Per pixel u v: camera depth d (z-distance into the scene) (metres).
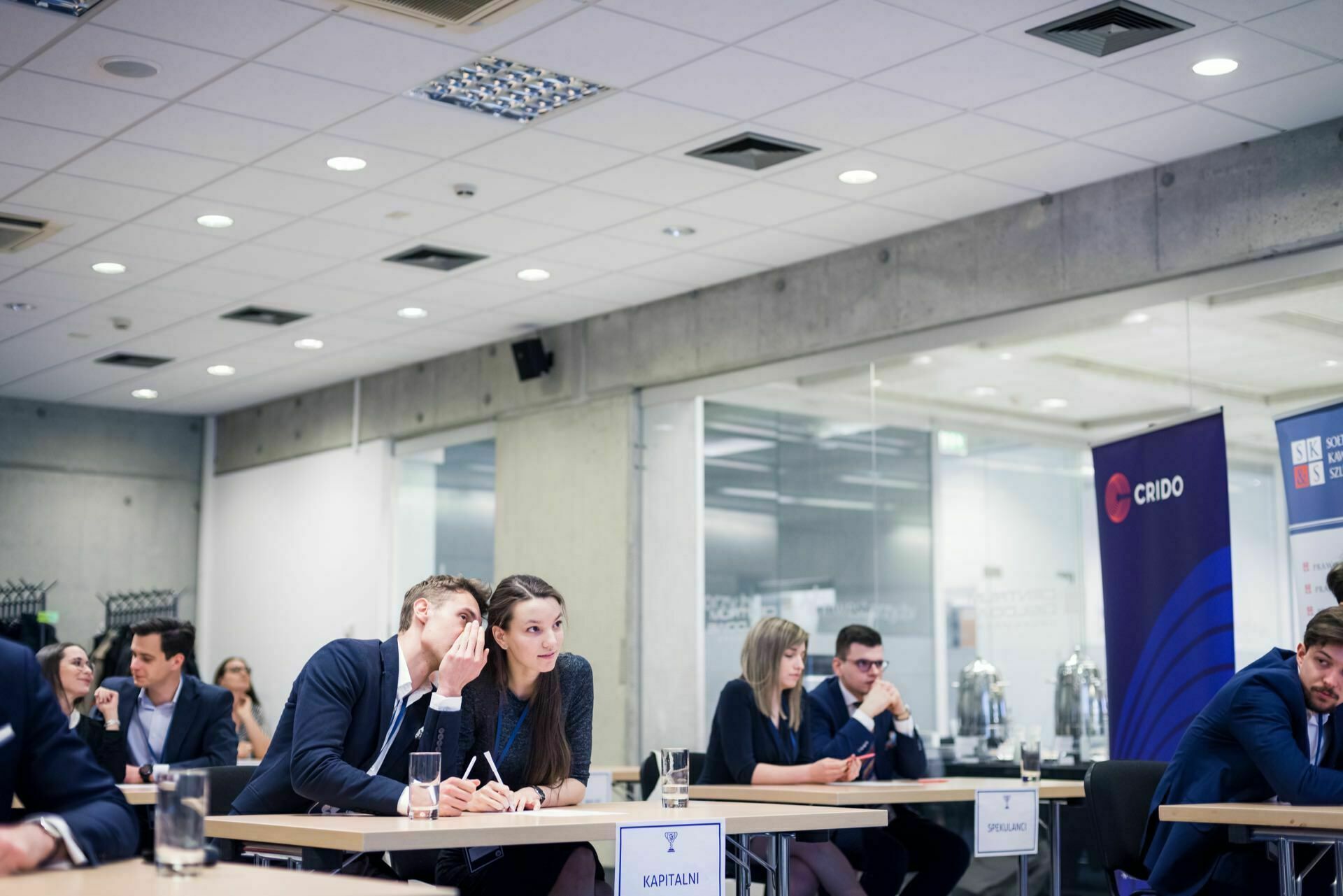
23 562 12.82
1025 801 5.09
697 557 9.19
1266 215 6.48
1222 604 5.89
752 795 4.94
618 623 9.52
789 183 7.16
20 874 1.98
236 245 8.19
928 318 7.89
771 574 8.77
